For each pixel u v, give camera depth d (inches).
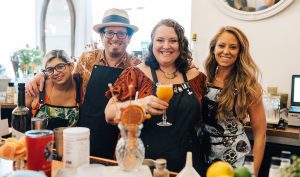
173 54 71.0
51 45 166.1
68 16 160.1
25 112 61.9
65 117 76.0
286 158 39.7
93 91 78.2
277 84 109.5
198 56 119.7
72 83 78.0
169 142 65.7
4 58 176.9
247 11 110.3
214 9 116.0
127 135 43.9
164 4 140.9
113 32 93.4
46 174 43.4
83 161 43.6
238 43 74.4
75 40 159.9
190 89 71.2
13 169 47.4
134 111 43.6
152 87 70.8
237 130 72.9
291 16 105.0
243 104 72.5
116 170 44.7
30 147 42.5
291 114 92.3
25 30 172.7
